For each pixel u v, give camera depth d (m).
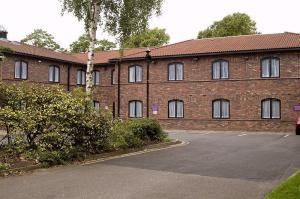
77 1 22.50
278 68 32.56
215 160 14.82
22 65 34.78
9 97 14.76
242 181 10.99
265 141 22.48
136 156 15.84
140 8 22.64
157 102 36.75
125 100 38.28
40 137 13.88
